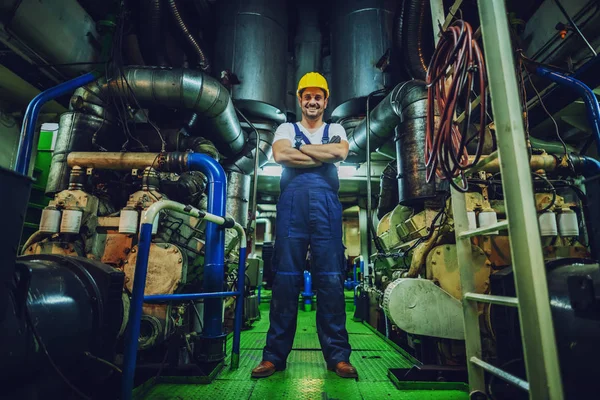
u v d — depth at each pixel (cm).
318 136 227
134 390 165
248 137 541
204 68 464
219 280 225
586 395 102
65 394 116
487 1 113
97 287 138
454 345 206
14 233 90
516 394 135
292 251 211
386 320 310
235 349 212
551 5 350
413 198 299
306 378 194
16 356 91
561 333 114
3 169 87
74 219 238
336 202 217
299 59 634
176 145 364
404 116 327
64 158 303
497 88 107
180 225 274
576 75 306
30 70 358
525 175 98
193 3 505
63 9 350
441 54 158
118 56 316
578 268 123
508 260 227
